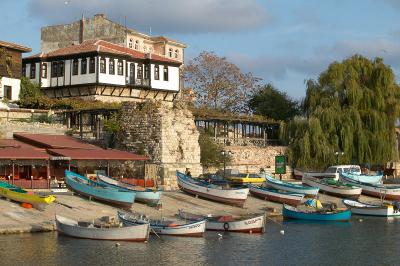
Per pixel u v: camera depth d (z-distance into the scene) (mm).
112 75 85938
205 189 58406
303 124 81875
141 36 108062
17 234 41344
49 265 33938
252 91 111000
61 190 55219
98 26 103688
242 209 57750
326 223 54750
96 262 35156
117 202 50344
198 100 110562
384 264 37844
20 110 73812
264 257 38781
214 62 111812
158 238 43438
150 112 66375
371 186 73438
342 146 80250
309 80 86000
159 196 53094
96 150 63938
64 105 77812
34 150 59312
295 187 65938
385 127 81688
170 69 93750
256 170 79438
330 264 37594
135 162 66375
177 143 66875
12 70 80438
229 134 90188
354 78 83812
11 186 48406
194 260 37031
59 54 87562
